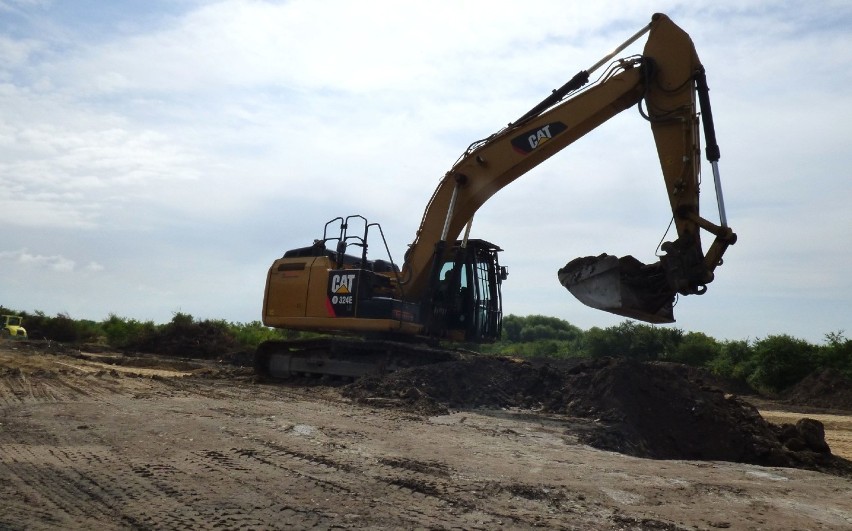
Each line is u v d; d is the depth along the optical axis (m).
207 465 6.92
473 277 17.09
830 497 6.89
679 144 12.74
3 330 34.94
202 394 13.16
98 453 7.32
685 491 6.69
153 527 4.91
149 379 15.99
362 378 14.38
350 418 10.42
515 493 6.20
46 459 6.96
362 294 16.14
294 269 17.30
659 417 11.63
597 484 6.75
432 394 12.83
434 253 15.54
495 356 15.86
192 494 5.79
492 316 17.62
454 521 5.27
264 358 18.12
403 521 5.21
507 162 14.98
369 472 6.80
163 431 8.73
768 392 26.97
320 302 16.59
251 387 15.19
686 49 12.93
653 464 8.17
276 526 4.99
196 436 8.46
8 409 10.28
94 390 13.12
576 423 10.97
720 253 12.04
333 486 6.20
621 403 11.58
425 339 16.31
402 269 16.27
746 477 7.66
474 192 15.35
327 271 16.70
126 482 6.14
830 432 17.09
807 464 11.29
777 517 5.93
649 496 6.41
